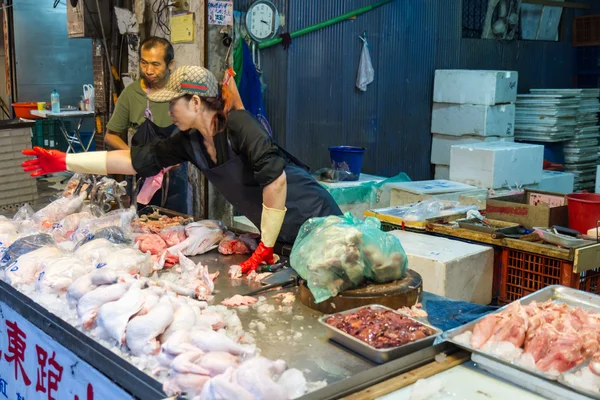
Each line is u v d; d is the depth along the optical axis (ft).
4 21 31.37
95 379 6.89
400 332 6.65
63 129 29.48
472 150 18.98
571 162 26.00
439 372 6.35
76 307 7.36
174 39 16.37
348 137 22.72
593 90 26.18
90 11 18.37
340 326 6.89
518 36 27.68
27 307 8.09
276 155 9.12
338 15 21.45
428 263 10.83
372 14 22.40
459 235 12.50
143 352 6.38
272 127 20.68
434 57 24.68
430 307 7.97
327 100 21.85
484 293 11.61
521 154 19.22
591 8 30.19
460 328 6.80
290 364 6.38
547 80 29.30
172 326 6.59
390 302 7.69
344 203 19.07
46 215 11.43
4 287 8.70
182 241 10.19
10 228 10.36
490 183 18.61
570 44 29.91
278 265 9.52
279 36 20.02
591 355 6.29
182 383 5.70
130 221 10.72
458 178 19.52
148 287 7.36
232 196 10.13
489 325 6.68
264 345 6.84
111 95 19.08
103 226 10.26
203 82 8.86
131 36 17.57
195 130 9.86
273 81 20.40
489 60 26.66
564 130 25.11
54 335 7.55
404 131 24.31
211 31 15.55
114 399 6.63
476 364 6.55
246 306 8.01
